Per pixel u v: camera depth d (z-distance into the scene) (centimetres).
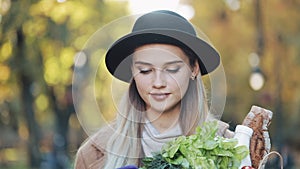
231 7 1362
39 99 1407
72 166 244
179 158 205
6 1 1173
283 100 1388
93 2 1199
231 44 1362
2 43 1206
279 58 1332
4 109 1448
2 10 1174
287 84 1357
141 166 219
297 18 1301
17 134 1584
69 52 1198
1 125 1508
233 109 1409
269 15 1299
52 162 1473
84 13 1194
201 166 203
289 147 1416
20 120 1479
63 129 1430
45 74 1261
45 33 1184
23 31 1195
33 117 1451
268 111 231
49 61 1224
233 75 1406
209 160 205
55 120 1462
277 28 1299
